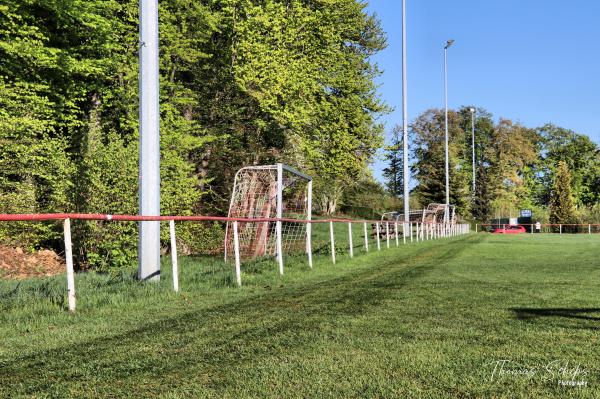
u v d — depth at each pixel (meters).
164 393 3.16
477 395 3.11
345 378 3.44
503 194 83.12
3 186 13.92
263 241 16.94
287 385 3.30
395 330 4.96
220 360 3.90
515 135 87.00
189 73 23.47
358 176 36.88
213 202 23.55
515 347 4.26
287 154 26.08
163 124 18.14
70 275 6.16
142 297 7.33
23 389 3.24
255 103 23.38
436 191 71.44
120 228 13.09
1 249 13.64
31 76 16.62
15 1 15.73
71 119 17.36
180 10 19.94
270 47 22.41
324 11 25.52
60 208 13.52
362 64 31.97
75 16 16.39
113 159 13.16
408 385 3.29
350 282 9.59
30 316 5.82
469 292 7.90
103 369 3.68
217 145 22.98
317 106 26.08
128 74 18.08
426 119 83.75
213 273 10.86
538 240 31.78
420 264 13.98
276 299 7.22
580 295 7.59
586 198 91.50
